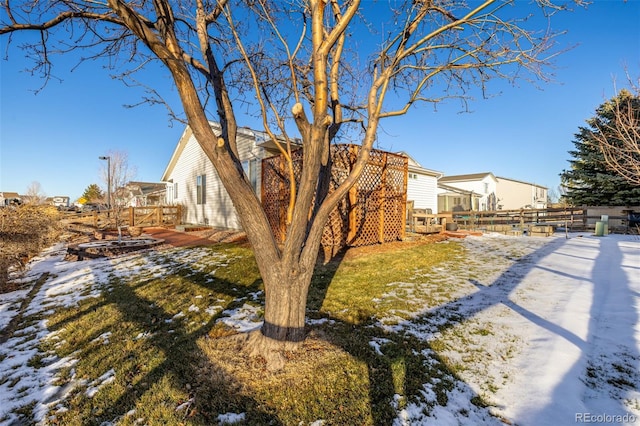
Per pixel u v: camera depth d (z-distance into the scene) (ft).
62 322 12.74
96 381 8.43
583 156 47.57
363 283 16.05
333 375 8.02
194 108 8.27
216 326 11.39
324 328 10.82
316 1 8.17
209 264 21.04
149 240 32.30
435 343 9.75
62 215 51.42
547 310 12.02
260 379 7.86
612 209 39.91
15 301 16.07
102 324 12.19
